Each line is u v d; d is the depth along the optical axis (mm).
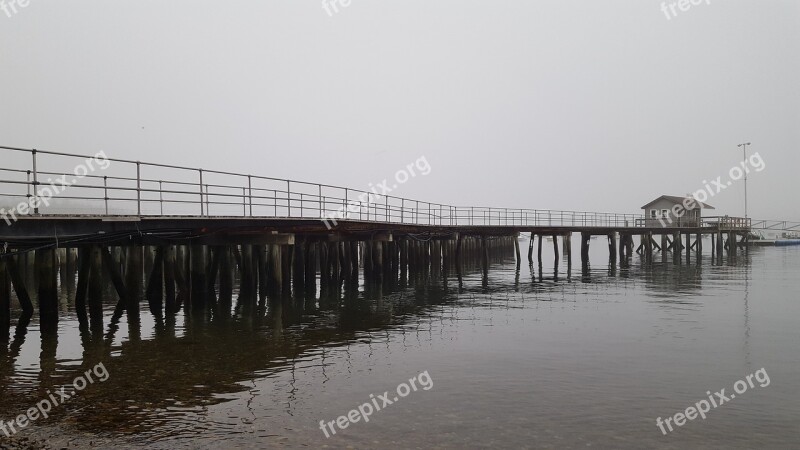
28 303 16328
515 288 27078
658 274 34719
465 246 44688
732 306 20359
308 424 8250
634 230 46062
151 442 7535
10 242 14180
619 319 17688
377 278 27641
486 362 12086
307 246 24484
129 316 16672
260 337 14688
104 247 17281
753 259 49625
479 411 8867
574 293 24828
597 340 14430
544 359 12367
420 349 13367
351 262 28062
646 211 53562
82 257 16547
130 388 9938
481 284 29078
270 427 8109
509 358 12445
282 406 9047
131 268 16656
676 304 20984
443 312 19219
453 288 27062
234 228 18641
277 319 17547
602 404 9242
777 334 15133
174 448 7344
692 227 50406
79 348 13125
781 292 24625
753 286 27156
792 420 8570
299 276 23609
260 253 22656
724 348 13469
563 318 17938
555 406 9125
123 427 8070
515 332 15562
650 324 16750
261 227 19172
